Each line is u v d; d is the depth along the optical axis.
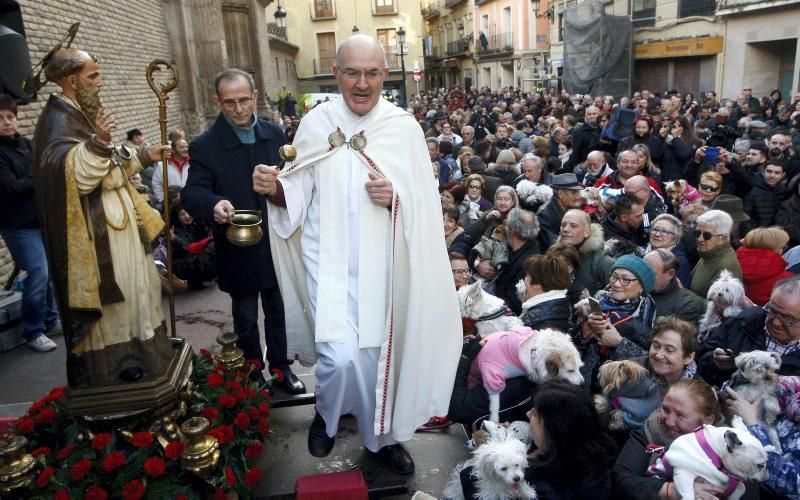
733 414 2.56
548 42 31.44
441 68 52.47
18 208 4.26
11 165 4.21
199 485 2.48
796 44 16.83
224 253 3.29
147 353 2.57
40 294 4.46
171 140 7.90
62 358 4.39
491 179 6.77
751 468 2.09
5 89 4.22
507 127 11.09
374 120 2.66
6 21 4.11
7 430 2.79
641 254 4.47
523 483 2.28
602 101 15.15
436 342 2.77
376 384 2.64
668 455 2.27
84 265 2.34
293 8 45.66
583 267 4.31
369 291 2.65
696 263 4.91
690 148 7.36
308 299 2.91
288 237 2.77
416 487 2.79
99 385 2.52
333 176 2.66
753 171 6.74
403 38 26.45
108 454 2.41
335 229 2.67
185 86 14.45
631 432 2.73
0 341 4.48
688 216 5.06
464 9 45.16
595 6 20.72
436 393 2.80
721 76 18.58
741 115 12.62
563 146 9.78
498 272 4.82
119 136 10.34
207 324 5.14
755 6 16.81
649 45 21.14
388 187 2.57
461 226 6.00
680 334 2.91
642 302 3.52
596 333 3.26
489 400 3.03
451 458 2.98
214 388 2.83
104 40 9.82
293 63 43.62
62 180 2.27
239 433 2.71
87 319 2.43
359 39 2.57
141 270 2.54
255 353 3.47
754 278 4.10
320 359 2.65
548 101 19.92
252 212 2.78
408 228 2.63
